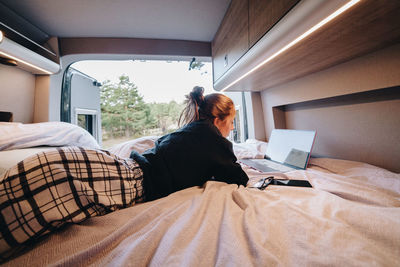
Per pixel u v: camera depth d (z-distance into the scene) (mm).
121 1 1100
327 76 980
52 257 284
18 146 786
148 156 580
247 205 440
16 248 291
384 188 566
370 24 521
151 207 427
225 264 250
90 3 1107
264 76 1138
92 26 1382
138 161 555
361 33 582
